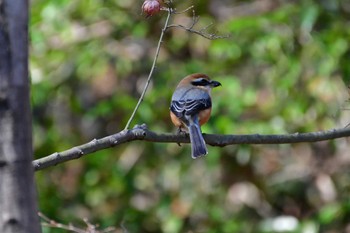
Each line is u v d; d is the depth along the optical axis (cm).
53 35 1438
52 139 1467
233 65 1443
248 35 1404
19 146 477
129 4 1481
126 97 1388
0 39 478
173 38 1473
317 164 1416
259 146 1417
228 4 1523
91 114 1402
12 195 474
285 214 1428
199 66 1426
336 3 1422
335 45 1347
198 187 1427
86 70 1441
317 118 1345
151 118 1376
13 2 480
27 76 482
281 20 1389
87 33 1468
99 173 1441
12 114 476
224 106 1349
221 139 866
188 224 1412
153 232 1407
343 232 1314
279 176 1426
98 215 1397
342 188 1409
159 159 1465
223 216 1399
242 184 1417
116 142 769
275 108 1357
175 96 1018
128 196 1437
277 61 1386
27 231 476
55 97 1479
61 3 1423
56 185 1423
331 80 1348
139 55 1476
